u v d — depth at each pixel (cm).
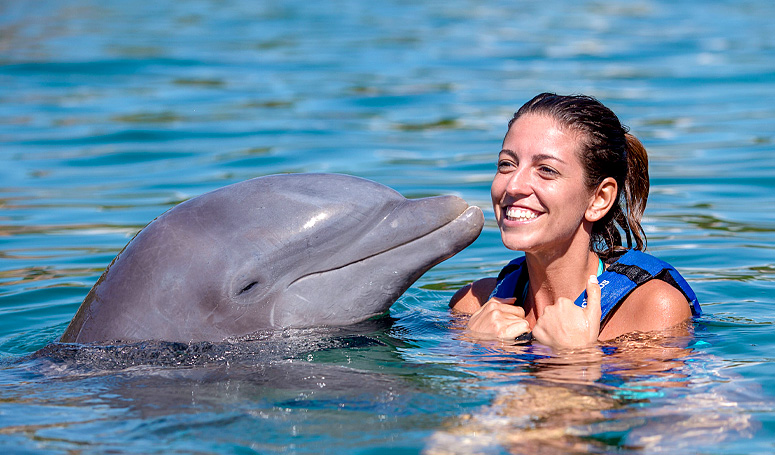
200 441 340
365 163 1013
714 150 1048
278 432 348
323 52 1906
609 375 389
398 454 329
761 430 338
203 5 3166
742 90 1409
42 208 857
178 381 399
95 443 338
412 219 440
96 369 415
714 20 2408
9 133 1185
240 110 1335
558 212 430
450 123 1238
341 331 446
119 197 893
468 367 407
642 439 333
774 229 745
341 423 355
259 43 2053
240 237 428
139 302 424
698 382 381
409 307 541
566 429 341
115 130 1199
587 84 1501
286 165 1004
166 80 1584
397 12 2798
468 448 327
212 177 958
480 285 526
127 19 2627
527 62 1756
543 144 429
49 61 1734
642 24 2362
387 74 1634
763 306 533
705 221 777
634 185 471
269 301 430
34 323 543
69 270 666
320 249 432
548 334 431
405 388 385
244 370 408
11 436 344
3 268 673
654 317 439
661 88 1452
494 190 447
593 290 434
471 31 2278
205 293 423
